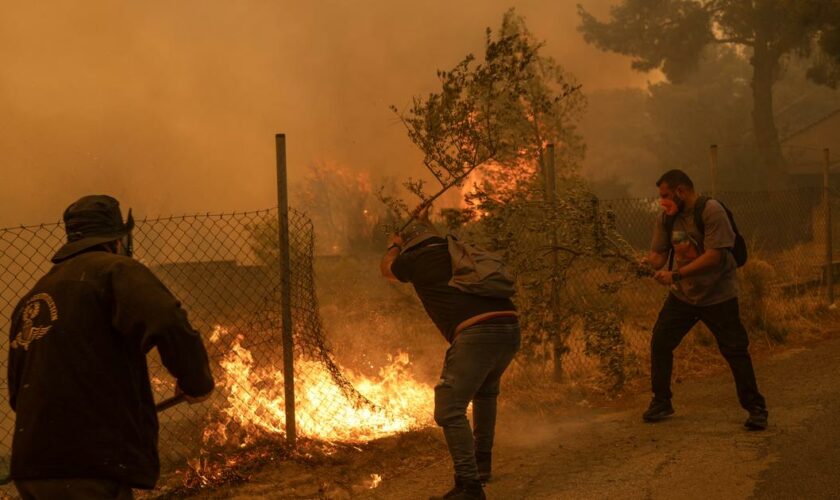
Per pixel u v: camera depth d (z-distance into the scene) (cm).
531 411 623
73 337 265
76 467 258
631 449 514
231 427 546
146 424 279
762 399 542
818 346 835
